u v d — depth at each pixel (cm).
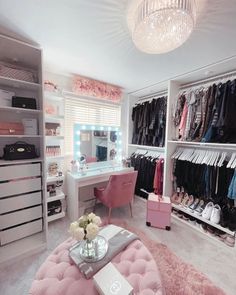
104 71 226
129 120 334
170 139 256
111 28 135
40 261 162
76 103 261
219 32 134
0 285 136
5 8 113
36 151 206
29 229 179
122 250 123
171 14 101
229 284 142
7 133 172
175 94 254
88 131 277
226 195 196
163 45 136
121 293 88
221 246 190
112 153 316
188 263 164
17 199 169
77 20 126
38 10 115
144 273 105
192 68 208
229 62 185
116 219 246
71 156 262
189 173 235
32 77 182
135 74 233
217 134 201
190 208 233
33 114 204
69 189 245
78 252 118
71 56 184
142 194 318
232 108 183
